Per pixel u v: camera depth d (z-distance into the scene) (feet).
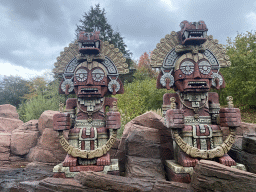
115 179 10.38
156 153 15.05
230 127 12.16
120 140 18.31
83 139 12.78
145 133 15.70
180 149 12.53
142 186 10.30
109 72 14.51
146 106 37.47
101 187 10.06
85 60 14.26
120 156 17.51
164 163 15.74
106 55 14.76
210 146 12.39
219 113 12.70
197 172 9.82
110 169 12.07
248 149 13.70
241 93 31.65
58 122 11.99
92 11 49.67
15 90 67.36
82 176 10.51
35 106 33.96
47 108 34.63
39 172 16.17
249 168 13.30
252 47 32.14
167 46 14.20
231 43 36.65
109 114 12.67
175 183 10.49
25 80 69.92
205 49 13.53
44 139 19.74
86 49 13.26
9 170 16.79
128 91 36.81
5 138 21.36
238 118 11.88
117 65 14.69
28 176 15.05
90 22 47.93
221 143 12.46
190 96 13.21
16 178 14.49
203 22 13.29
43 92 42.06
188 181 11.30
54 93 38.86
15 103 67.51
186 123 13.06
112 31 49.44
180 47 13.60
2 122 26.17
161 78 13.78
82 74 13.41
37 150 20.04
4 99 66.23
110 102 14.34
